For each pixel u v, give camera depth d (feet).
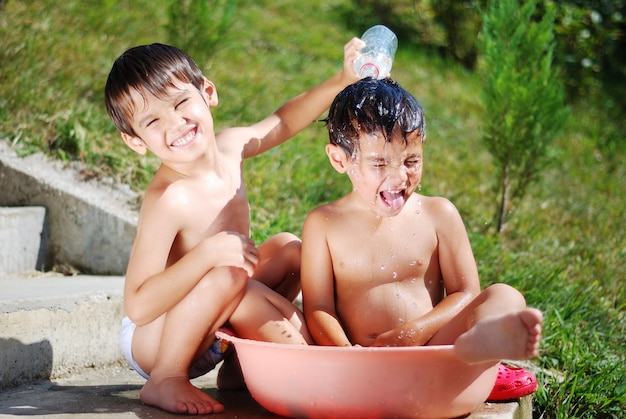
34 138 17.31
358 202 11.09
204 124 11.22
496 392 10.81
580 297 16.79
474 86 31.37
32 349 12.21
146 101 10.93
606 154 29.30
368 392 9.20
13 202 16.56
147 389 10.69
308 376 9.35
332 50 29.71
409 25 35.19
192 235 11.17
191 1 21.48
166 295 10.44
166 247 10.89
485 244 18.54
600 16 34.14
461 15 33.68
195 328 10.50
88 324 13.11
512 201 21.91
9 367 11.87
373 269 10.91
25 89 18.49
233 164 12.07
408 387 9.20
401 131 10.14
